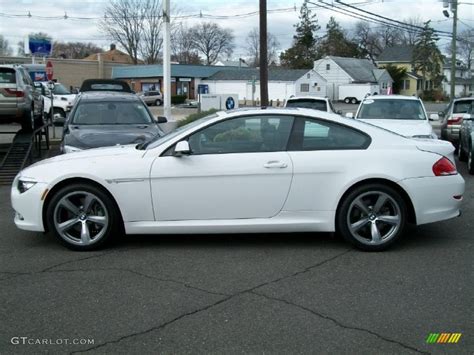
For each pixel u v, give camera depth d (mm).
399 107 12336
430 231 6586
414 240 6191
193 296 4539
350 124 5848
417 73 84438
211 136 5770
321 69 74688
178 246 5941
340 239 6199
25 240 6227
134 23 72562
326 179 5668
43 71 29453
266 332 3889
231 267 5254
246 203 5691
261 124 5805
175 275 5039
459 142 13930
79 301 4445
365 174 5617
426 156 5758
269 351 3623
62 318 4129
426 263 5375
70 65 62688
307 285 4781
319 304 4367
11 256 5633
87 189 5672
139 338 3807
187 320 4082
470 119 12773
